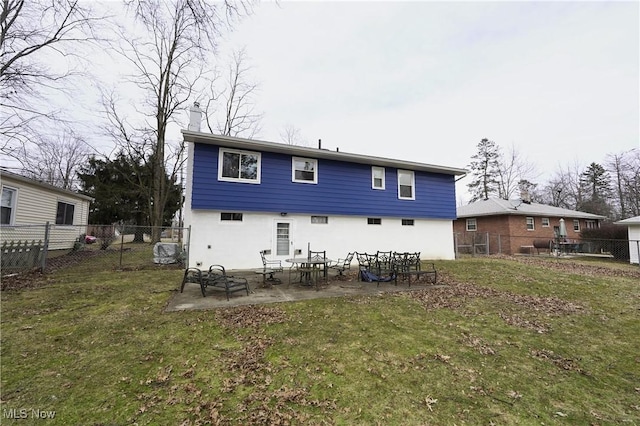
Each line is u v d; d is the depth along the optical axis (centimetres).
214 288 730
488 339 434
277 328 460
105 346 382
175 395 281
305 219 1155
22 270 855
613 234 1825
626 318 543
